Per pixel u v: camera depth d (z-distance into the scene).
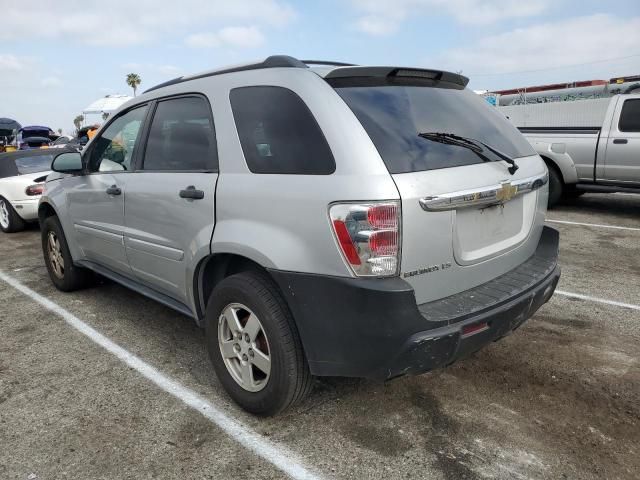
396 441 2.64
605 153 8.26
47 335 4.08
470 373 3.28
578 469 2.41
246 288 2.68
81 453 2.61
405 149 2.43
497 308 2.50
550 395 3.03
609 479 2.35
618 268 5.53
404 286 2.24
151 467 2.50
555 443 2.60
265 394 2.71
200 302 3.16
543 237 3.40
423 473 2.41
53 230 4.91
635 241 6.68
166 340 3.94
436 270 2.43
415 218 2.30
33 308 4.70
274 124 2.68
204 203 2.92
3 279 5.69
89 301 4.85
